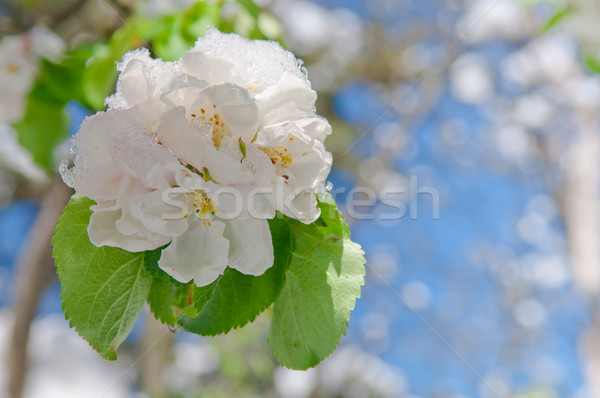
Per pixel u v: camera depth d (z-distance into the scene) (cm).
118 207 34
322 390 137
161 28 49
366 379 141
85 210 35
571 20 64
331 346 35
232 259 34
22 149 58
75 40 71
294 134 34
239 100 34
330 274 35
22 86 56
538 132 149
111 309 35
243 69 35
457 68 150
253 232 34
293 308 35
